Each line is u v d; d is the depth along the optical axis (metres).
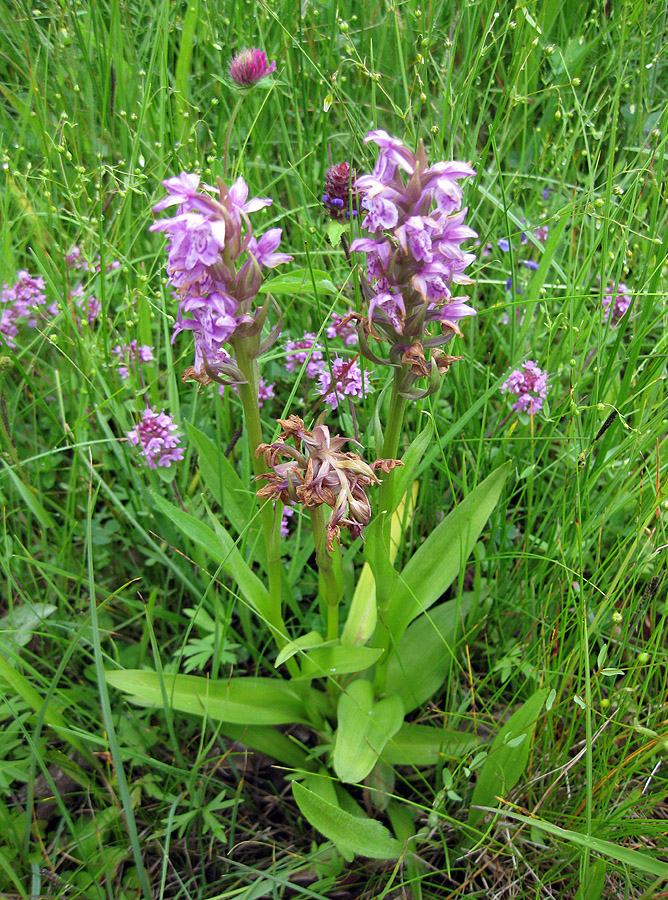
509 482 0.31
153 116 0.39
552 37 0.44
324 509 0.25
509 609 0.31
